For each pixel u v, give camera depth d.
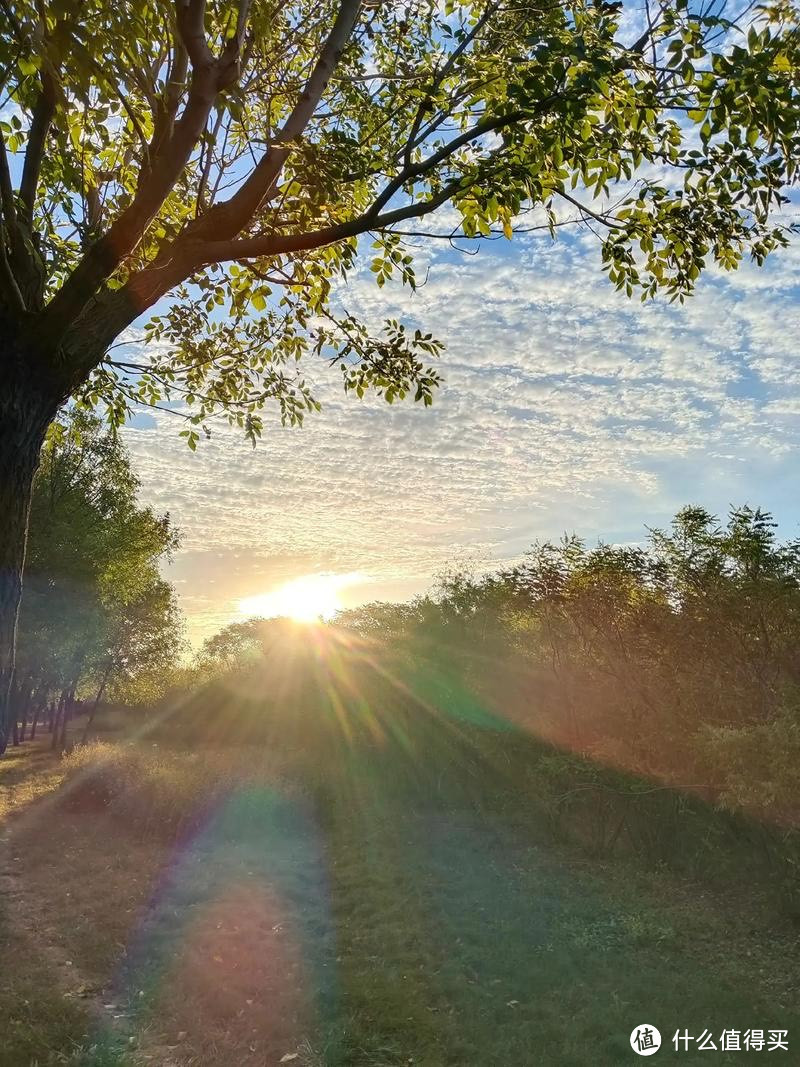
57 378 3.77
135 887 8.19
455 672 14.15
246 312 6.63
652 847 8.56
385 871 8.47
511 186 4.54
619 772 9.31
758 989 5.08
